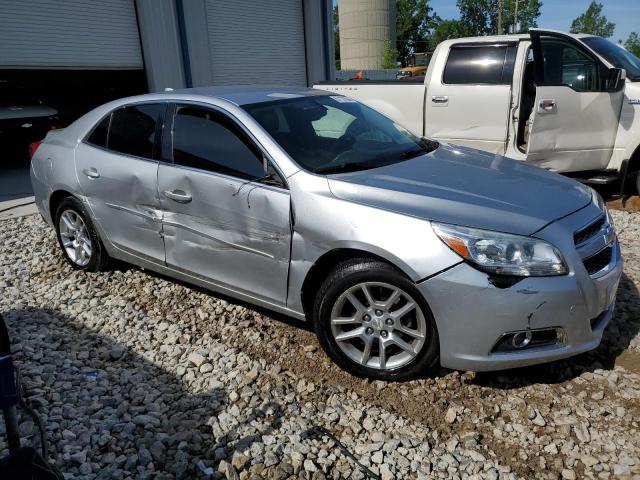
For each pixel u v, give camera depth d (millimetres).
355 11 47219
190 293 4215
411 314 2885
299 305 3184
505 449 2512
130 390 3039
